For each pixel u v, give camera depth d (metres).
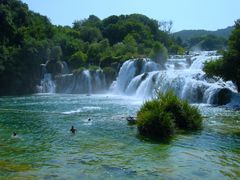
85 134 24.12
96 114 35.06
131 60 66.06
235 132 24.16
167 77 49.44
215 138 22.20
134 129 25.75
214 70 43.12
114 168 15.90
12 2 98.81
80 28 117.19
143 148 19.69
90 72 70.50
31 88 73.44
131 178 14.56
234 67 41.31
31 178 14.44
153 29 126.56
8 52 74.62
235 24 44.16
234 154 18.31
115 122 29.38
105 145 20.52
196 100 44.56
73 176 14.79
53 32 98.31
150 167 16.05
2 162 16.83
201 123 25.88
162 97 26.27
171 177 14.70
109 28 114.25
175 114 25.25
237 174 15.06
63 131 25.50
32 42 77.25
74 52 87.62
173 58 73.25
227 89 41.72
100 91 69.31
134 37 105.75
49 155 18.22
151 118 23.27
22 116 34.19
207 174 15.07
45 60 77.88
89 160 17.20
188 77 48.72
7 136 23.64
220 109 36.53
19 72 72.69
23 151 19.12
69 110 38.88
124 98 53.59
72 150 19.33
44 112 37.25
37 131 25.59
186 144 20.62
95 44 89.00
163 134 22.95
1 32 83.94
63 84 72.62
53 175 14.88
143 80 56.03
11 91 71.56
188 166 16.20
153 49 68.12
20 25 95.50
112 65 72.81
